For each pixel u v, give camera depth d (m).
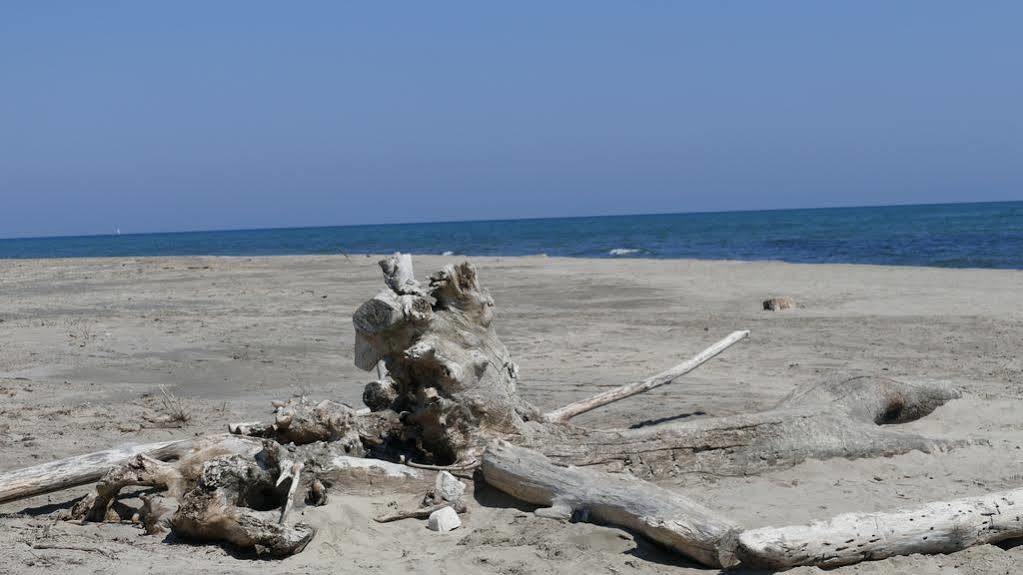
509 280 26.34
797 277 24.47
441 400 6.43
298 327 16.09
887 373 11.15
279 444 6.04
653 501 5.41
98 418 9.05
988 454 7.32
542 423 6.93
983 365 11.59
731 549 4.95
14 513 6.33
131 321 16.94
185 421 8.79
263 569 5.06
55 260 42.25
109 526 5.99
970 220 83.81
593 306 19.41
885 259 34.81
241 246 83.25
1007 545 5.50
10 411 9.30
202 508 5.51
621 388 8.14
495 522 5.82
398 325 6.33
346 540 5.54
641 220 167.38
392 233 124.88
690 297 20.55
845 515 5.15
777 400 9.76
